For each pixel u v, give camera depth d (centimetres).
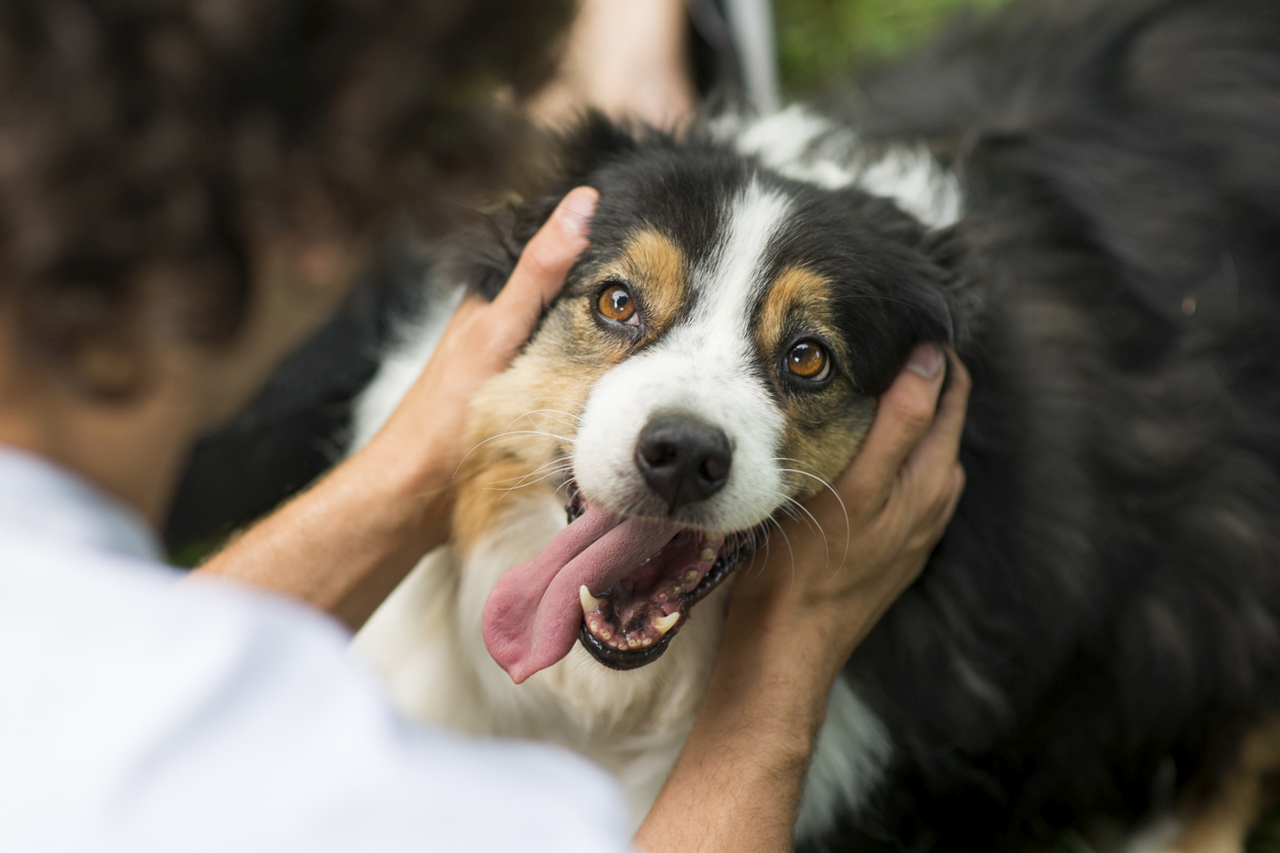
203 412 96
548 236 200
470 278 224
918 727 231
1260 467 267
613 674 215
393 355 254
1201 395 259
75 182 71
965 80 315
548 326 211
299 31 78
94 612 72
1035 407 228
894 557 201
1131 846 281
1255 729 278
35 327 75
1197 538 259
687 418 188
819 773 225
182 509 279
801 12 479
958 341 209
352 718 74
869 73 349
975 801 253
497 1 90
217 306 82
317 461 285
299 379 259
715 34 393
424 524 197
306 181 83
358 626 192
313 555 184
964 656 228
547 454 208
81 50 70
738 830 173
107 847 65
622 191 212
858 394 214
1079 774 268
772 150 246
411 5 84
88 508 79
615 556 192
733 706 188
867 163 251
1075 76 308
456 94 93
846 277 208
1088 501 235
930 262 220
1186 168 286
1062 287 254
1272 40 312
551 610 187
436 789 74
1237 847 276
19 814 66
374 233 93
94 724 69
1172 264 268
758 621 196
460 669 235
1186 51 310
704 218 207
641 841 173
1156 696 264
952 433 205
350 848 69
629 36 382
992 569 226
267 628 76
